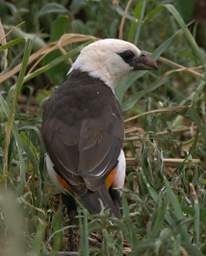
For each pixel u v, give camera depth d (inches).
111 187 430.3
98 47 478.0
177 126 548.7
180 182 453.4
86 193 406.0
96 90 458.6
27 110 583.5
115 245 382.9
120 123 441.4
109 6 635.5
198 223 385.4
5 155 433.7
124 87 522.9
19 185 427.8
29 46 438.3
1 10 645.9
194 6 703.1
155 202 402.6
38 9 649.0
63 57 503.2
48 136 430.9
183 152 513.7
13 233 377.4
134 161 490.9
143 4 556.1
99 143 422.9
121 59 478.6
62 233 423.8
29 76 501.4
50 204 455.5
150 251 358.9
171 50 625.0
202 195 434.9
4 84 564.7
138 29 553.9
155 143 469.4
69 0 666.8
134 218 430.9
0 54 590.6
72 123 433.1
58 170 421.1
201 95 521.7
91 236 430.3
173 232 366.3
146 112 531.2
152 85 545.0
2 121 478.0
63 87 464.1
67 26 598.5
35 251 372.5
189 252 366.9
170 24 649.0
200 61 516.1
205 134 489.4
